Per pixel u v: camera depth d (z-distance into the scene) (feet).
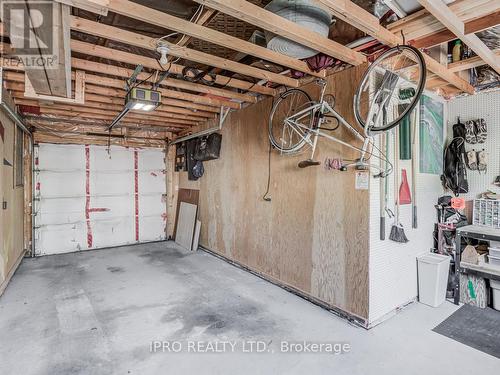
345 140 9.55
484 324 9.14
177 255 17.56
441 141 12.00
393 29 7.83
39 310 10.07
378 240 9.20
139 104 11.11
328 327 8.94
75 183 19.11
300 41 7.35
